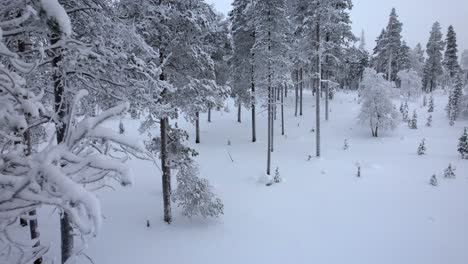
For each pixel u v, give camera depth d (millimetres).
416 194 16891
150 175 20312
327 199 16359
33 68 3330
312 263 10914
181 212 14875
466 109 34594
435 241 12367
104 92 7176
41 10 2691
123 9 9273
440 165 21609
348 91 56906
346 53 33219
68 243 7309
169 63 12609
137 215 14461
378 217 14375
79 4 6512
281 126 32656
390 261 11086
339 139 28734
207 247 11812
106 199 16344
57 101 7168
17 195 2768
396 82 59406
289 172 20500
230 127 33344
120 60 7125
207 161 23203
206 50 14562
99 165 3039
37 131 11531
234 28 27562
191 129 33125
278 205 15672
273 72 20016
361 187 17891
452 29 57219
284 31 21078
